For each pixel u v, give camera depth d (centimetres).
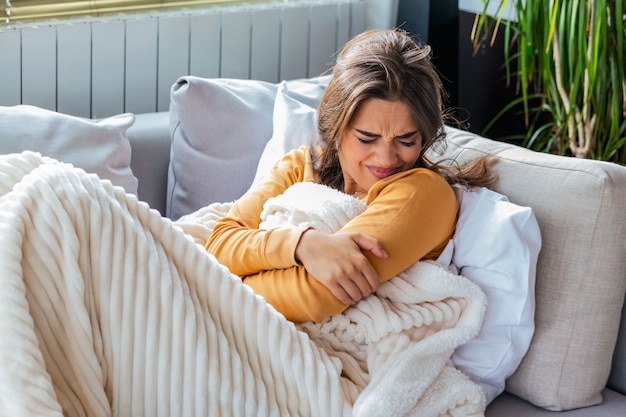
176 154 191
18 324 108
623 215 139
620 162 248
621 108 239
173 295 121
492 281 138
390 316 130
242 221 150
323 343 134
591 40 227
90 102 234
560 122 248
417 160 148
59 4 227
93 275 119
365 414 120
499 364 138
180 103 188
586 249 139
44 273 115
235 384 120
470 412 131
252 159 191
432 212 137
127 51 235
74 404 114
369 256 132
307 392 123
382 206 137
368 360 130
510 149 156
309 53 266
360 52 142
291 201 146
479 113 291
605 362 144
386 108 136
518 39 265
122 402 118
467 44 289
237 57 253
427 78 140
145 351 118
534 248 138
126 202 127
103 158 174
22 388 105
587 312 140
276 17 256
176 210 192
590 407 145
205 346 119
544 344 142
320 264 131
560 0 234
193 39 244
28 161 130
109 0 234
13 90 221
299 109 181
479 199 143
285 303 133
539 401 143
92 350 115
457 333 132
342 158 146
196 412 118
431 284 133
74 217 119
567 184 142
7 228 113
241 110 191
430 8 267
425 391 129
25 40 218
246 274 142
